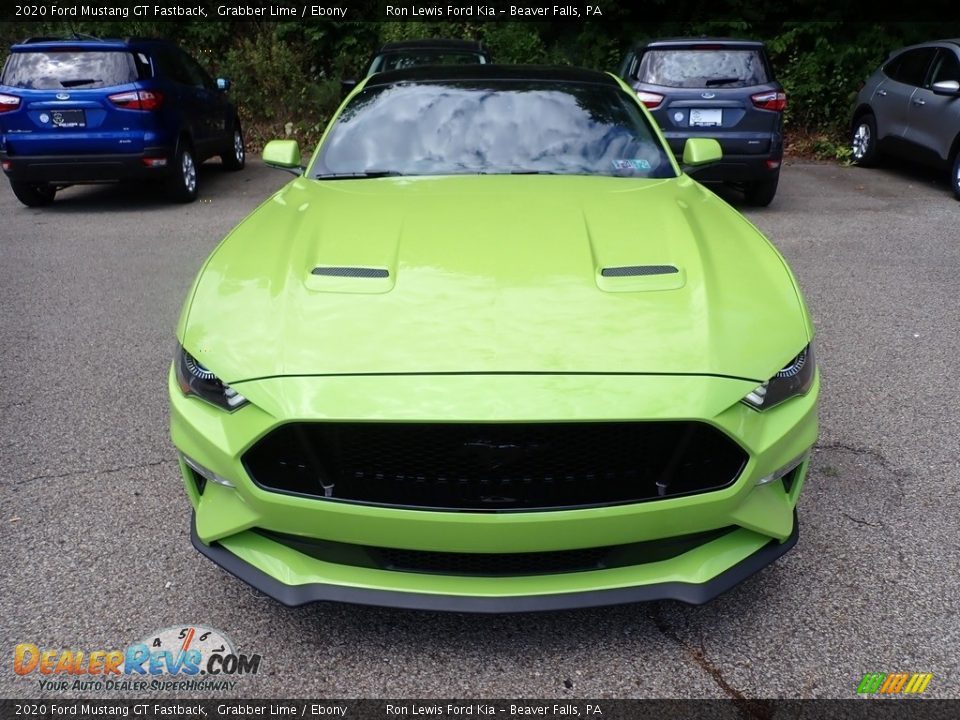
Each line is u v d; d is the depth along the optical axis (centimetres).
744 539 228
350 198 310
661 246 262
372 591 217
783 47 1259
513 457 203
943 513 300
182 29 1394
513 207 293
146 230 775
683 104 771
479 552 210
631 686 222
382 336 218
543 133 363
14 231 779
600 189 319
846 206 845
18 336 495
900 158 988
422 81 397
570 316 224
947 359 445
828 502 308
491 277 240
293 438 210
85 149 812
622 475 208
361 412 202
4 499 314
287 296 236
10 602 256
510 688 222
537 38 1327
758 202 841
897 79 992
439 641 239
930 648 233
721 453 213
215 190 977
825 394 402
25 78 804
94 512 305
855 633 240
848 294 559
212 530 229
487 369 208
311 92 1302
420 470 208
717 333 222
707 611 250
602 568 218
